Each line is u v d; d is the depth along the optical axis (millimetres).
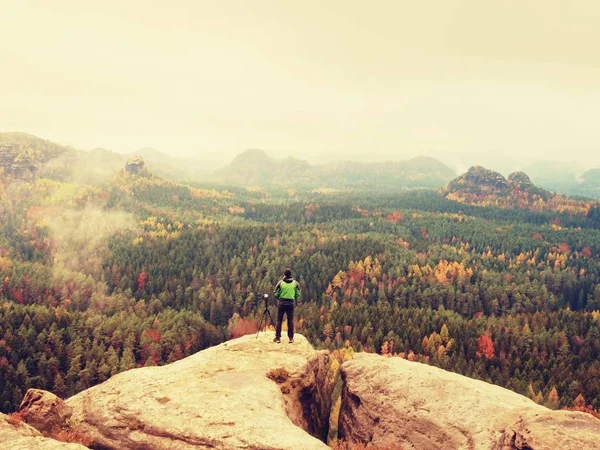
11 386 92562
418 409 17172
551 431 11859
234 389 15438
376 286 185750
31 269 183625
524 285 189125
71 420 14930
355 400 20078
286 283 19609
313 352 19516
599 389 94250
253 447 11945
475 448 14266
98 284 179250
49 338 109938
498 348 118188
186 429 13047
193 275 188875
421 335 123438
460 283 192500
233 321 137500
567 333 127562
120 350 117062
